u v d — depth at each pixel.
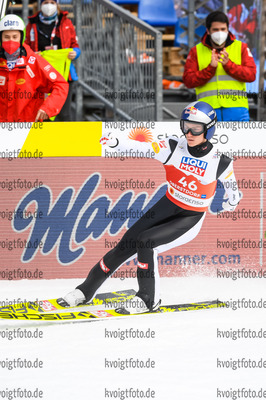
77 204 17.62
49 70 18.55
